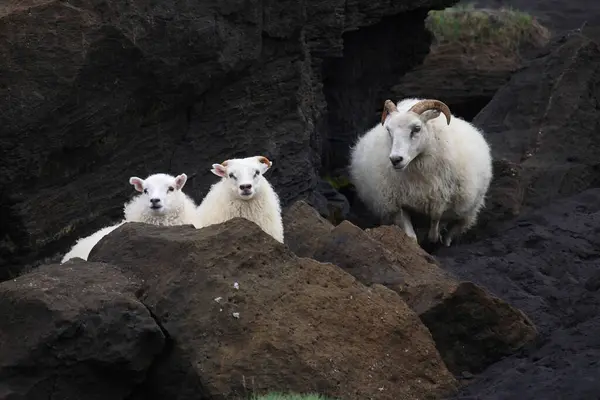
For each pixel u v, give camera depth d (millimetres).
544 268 21562
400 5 30375
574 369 14391
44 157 19828
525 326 16375
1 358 13477
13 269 20219
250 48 23062
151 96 21750
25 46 19172
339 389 13914
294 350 13961
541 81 31438
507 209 25922
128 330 13758
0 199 19641
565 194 28281
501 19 40844
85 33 19719
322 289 14859
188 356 13883
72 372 13625
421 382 14633
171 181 18453
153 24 20969
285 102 24719
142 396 14328
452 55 39062
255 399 13258
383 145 22734
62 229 20688
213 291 14250
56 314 13523
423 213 23031
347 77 31234
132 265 14883
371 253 17453
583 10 45625
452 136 22531
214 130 23500
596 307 17734
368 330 14656
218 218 17984
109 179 21578
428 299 16172
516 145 29719
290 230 19281
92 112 20328
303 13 24250
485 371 15836
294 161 24812
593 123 30312
